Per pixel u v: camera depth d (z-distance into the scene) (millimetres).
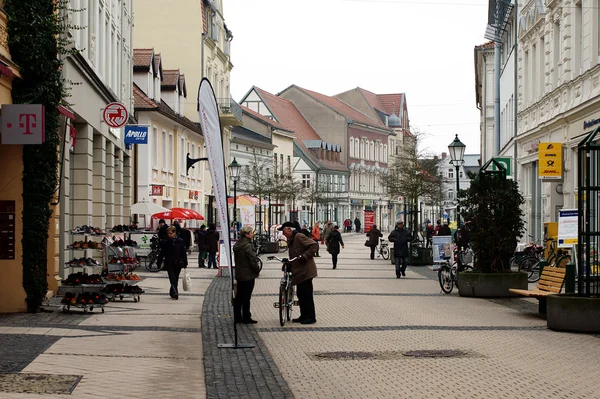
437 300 23281
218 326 17344
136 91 48344
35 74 18469
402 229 33250
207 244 39156
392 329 16891
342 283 30016
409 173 65125
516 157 46031
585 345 14641
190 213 42688
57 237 22969
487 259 24562
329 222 60969
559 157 33062
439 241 33219
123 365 12031
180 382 11031
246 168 75500
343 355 13531
